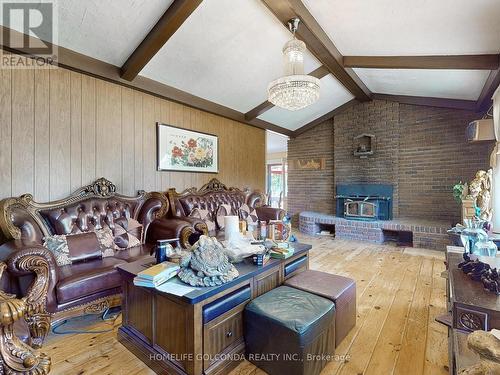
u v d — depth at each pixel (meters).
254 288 1.77
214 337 1.48
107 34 2.54
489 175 2.84
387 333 1.94
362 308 2.33
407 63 3.32
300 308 1.55
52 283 1.88
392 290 2.71
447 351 1.73
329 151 6.26
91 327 2.06
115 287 2.18
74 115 2.87
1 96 2.39
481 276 1.27
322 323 1.49
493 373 0.74
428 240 4.38
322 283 1.92
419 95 4.76
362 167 5.64
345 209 5.61
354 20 2.73
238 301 1.63
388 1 2.35
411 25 2.65
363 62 3.55
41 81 2.63
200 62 3.25
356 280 2.99
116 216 2.91
